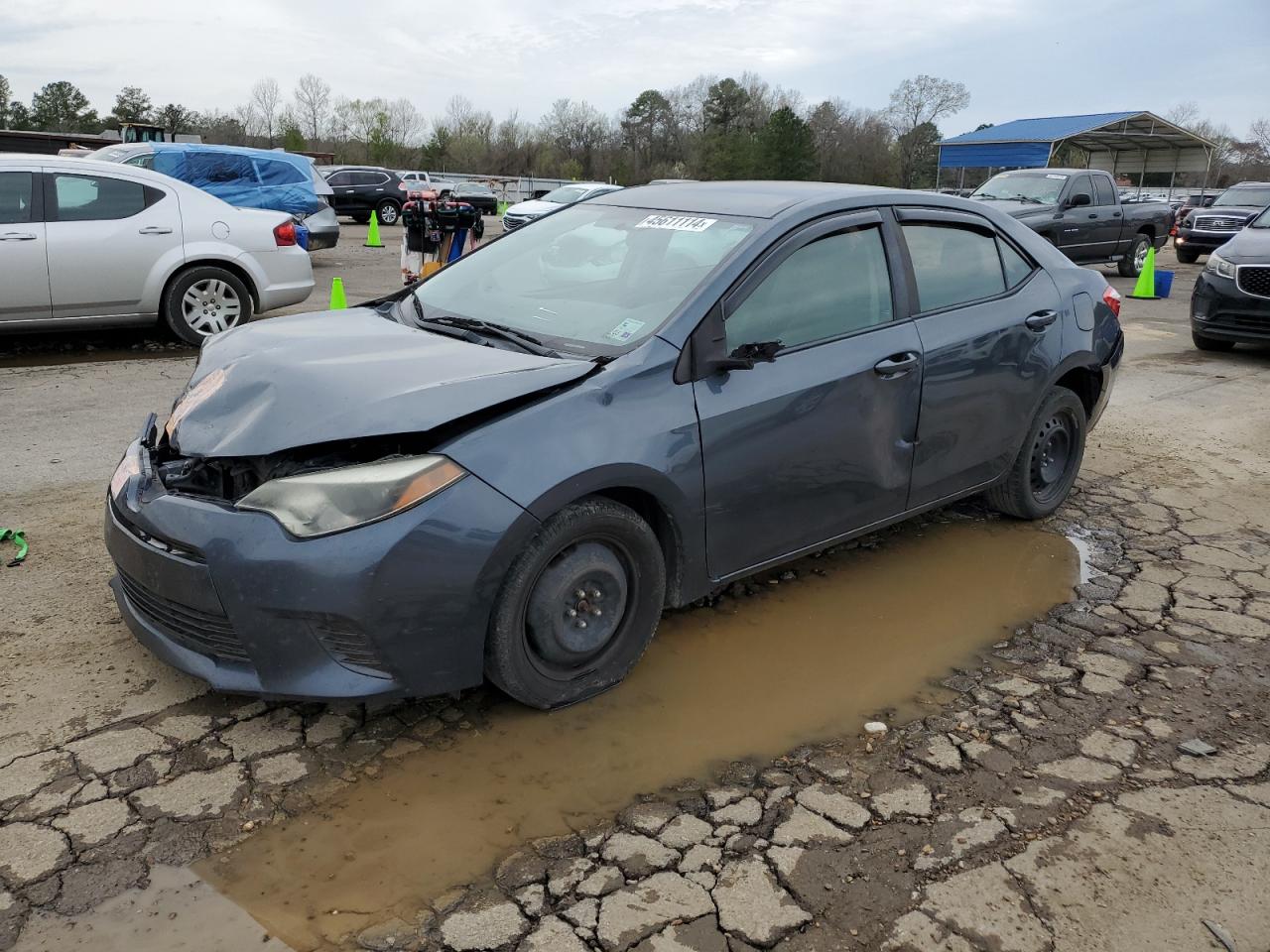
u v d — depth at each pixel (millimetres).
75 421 6023
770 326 3400
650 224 3779
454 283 4012
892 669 3418
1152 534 4824
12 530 4238
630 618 3156
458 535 2643
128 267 8031
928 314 3945
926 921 2256
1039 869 2443
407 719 2971
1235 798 2762
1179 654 3609
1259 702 3285
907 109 79562
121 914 2170
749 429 3258
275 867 2338
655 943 2152
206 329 8562
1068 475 4949
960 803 2689
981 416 4188
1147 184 56938
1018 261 4512
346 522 2580
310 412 2783
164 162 13312
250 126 78688
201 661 2770
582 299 3512
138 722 2877
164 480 2938
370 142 75625
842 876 2389
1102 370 4852
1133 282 16922
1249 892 2400
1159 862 2488
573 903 2262
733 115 87875
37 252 7633
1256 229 9914
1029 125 37688
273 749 2785
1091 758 2932
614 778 2734
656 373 3076
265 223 8742
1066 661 3525
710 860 2426
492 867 2371
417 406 2738
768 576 4156
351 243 21984
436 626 2680
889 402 3725
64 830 2418
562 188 25500
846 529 3787
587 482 2836
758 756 2873
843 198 3787
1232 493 5477
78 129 86688
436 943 2131
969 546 4578
